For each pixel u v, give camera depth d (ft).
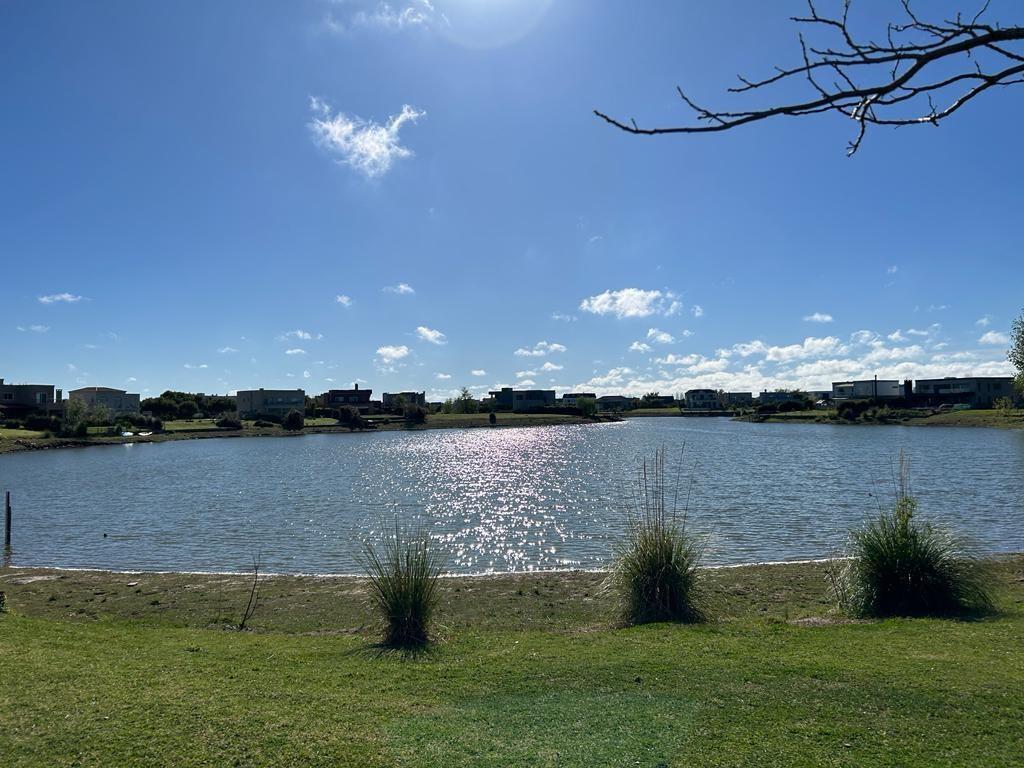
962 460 155.74
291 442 314.35
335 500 110.83
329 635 33.73
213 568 61.31
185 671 24.29
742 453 192.13
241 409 488.85
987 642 26.05
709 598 36.94
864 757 15.97
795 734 17.39
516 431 399.85
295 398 491.72
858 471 137.28
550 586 47.96
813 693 20.27
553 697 20.80
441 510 97.40
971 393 417.49
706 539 47.67
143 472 171.22
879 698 19.63
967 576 33.50
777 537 70.28
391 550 44.24
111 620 41.27
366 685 22.44
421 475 152.97
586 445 256.93
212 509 101.86
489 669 24.12
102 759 16.62
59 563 65.05
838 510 87.86
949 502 92.22
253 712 19.60
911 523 36.35
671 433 333.21
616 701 20.24
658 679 22.20
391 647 28.32
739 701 19.89
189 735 17.93
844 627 29.96
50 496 122.01
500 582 49.44
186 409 456.04
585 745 17.03
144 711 19.65
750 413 513.86
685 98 8.98
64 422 302.86
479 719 19.02
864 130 9.39
